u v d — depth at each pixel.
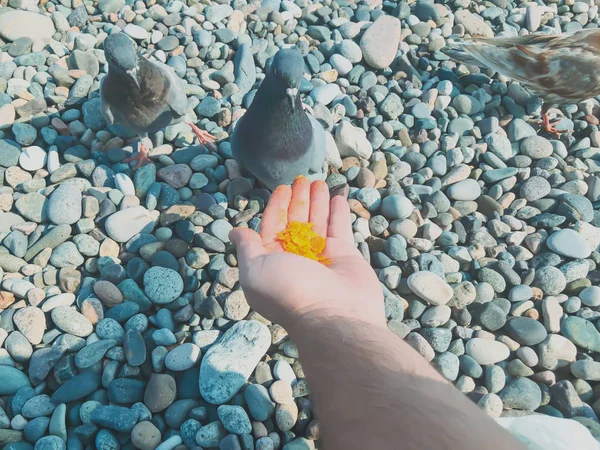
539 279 0.57
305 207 0.46
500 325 0.54
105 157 0.65
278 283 0.32
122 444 0.46
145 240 0.58
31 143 0.66
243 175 0.65
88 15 0.81
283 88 0.48
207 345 0.51
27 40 0.75
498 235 0.62
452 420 0.21
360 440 0.21
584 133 0.73
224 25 0.81
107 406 0.46
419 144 0.70
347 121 0.68
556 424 0.46
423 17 0.84
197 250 0.57
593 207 0.65
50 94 0.70
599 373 0.51
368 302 0.33
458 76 0.78
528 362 0.52
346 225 0.44
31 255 0.57
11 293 0.54
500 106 0.75
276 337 0.51
